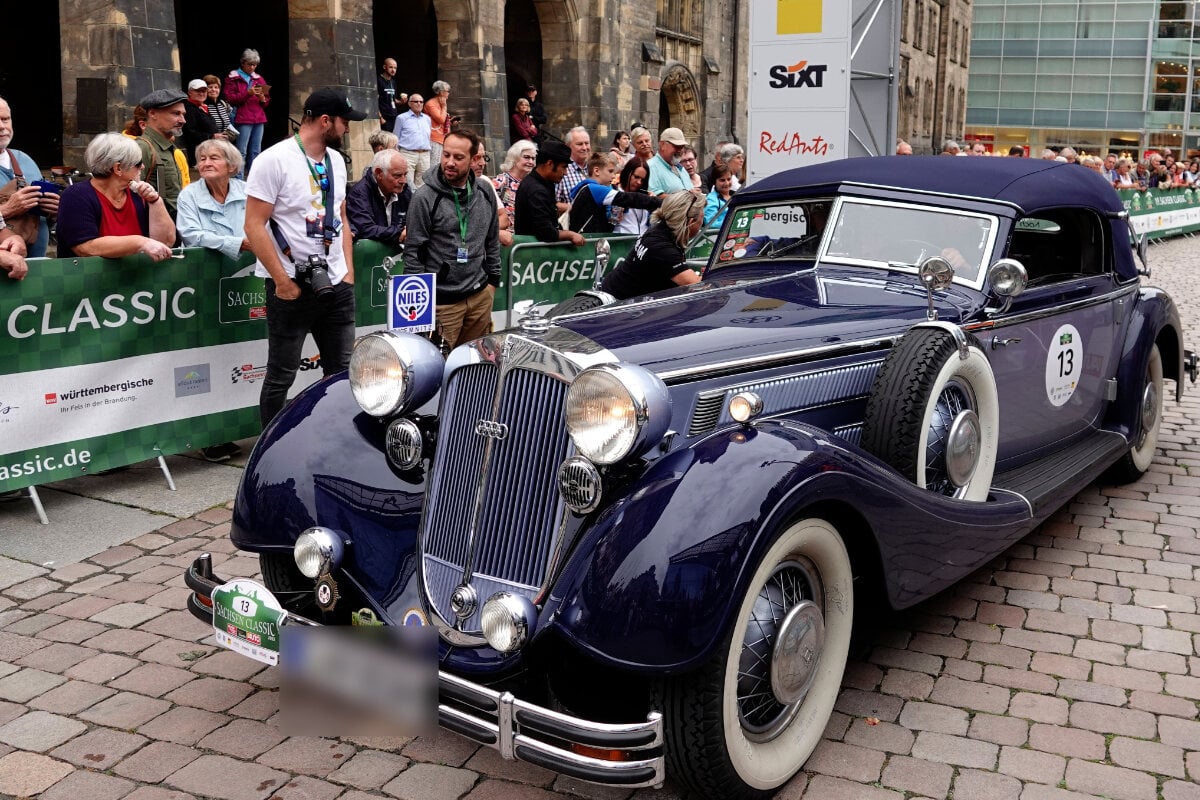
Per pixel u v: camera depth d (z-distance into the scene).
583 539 2.77
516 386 2.92
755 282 4.37
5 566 4.40
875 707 3.37
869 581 3.18
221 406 5.71
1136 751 3.12
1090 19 63.25
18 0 17.41
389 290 4.75
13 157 5.83
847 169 4.87
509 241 7.43
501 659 2.76
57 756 3.05
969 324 4.04
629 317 3.65
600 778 2.44
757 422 2.95
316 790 2.90
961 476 3.78
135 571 4.40
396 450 3.26
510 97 22.81
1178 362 5.96
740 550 2.55
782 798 2.87
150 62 11.73
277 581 3.45
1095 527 5.09
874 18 9.97
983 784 2.95
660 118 28.41
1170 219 24.52
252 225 4.98
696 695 2.59
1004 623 4.01
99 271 5.00
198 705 3.36
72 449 5.00
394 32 21.72
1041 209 4.53
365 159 15.00
